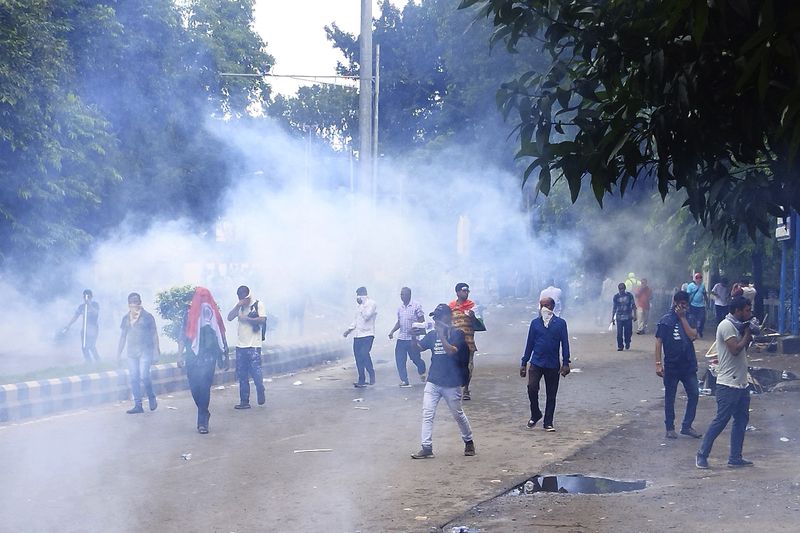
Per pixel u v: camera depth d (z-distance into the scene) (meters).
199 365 12.20
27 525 7.87
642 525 7.62
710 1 4.84
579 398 15.23
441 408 14.44
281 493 8.99
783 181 6.21
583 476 9.68
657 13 4.61
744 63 4.88
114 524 7.91
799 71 4.41
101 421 13.22
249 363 14.55
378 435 12.09
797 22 4.32
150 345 14.07
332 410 14.27
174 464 10.31
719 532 7.30
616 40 5.57
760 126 5.37
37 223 22.95
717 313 25.30
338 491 9.06
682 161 5.56
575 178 5.51
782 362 19.59
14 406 13.20
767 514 7.79
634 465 10.16
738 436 9.91
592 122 5.69
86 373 15.32
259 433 12.27
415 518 8.04
